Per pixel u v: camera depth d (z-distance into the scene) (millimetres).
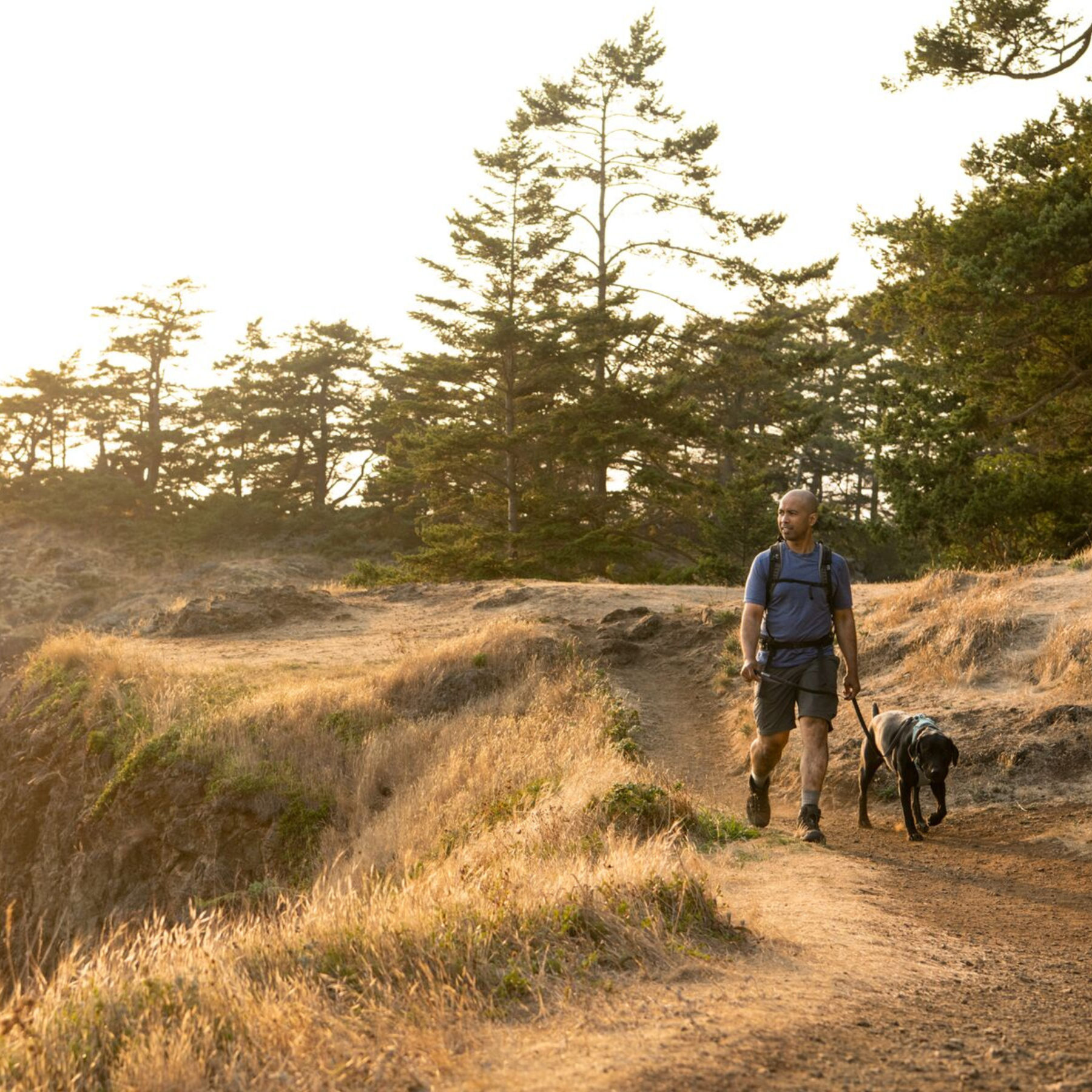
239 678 15859
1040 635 11648
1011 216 24469
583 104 39406
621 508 37656
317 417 64250
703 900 4539
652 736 12547
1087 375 26625
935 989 3889
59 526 54656
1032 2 24359
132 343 64750
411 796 10688
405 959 3814
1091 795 8422
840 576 6898
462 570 35375
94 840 12547
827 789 9734
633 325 37219
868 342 58156
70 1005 3564
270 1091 2861
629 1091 2717
